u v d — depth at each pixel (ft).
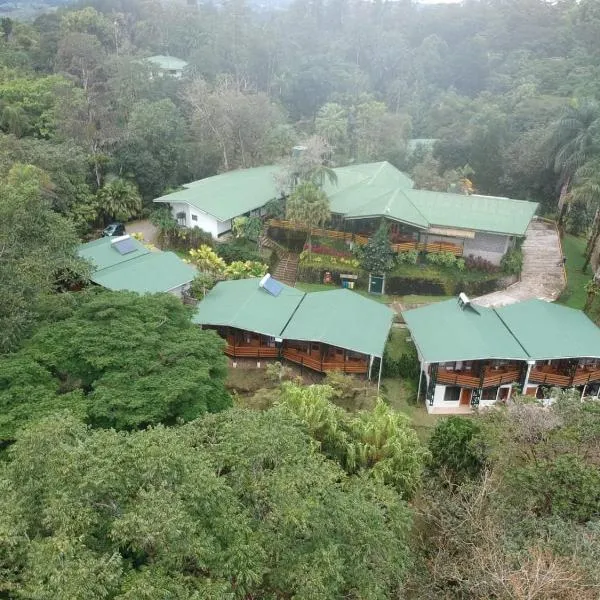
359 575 51.93
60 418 56.90
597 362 119.44
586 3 335.47
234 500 53.67
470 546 62.03
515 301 148.87
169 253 142.61
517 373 116.26
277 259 169.17
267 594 51.85
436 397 116.98
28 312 86.89
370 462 85.46
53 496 47.83
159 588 43.45
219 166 220.02
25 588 43.24
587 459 71.05
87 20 305.53
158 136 197.06
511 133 224.94
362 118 264.52
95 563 43.24
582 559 54.13
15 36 290.76
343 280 158.81
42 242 104.22
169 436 54.75
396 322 141.69
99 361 76.79
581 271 165.27
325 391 93.81
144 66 245.24
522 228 153.69
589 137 171.32
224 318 121.39
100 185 188.65
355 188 178.19
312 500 53.47
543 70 293.23
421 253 160.04
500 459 76.07
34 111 203.31
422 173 206.80
